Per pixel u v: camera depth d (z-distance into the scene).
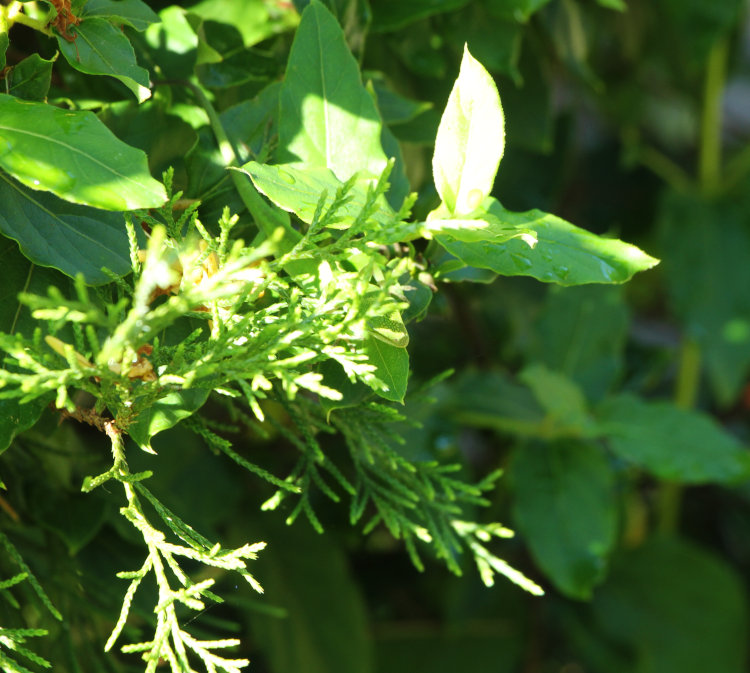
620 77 1.43
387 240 0.79
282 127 0.83
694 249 1.51
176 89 0.87
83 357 0.79
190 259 0.80
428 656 1.36
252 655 1.18
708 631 1.34
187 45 0.87
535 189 1.24
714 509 1.70
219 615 1.11
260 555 1.08
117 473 0.80
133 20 0.83
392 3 0.93
